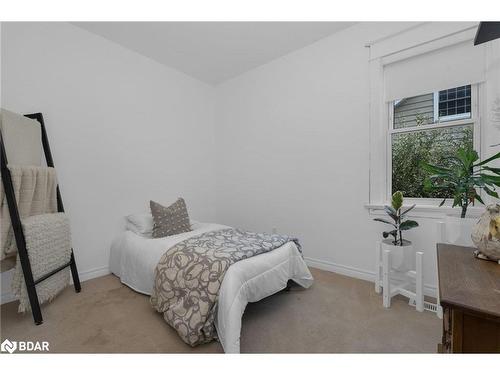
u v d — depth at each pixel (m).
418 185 2.24
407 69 2.18
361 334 1.54
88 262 2.50
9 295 1.99
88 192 2.50
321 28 2.48
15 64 2.07
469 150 1.58
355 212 2.46
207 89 3.72
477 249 1.09
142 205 2.95
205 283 1.52
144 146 2.97
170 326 1.64
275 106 3.09
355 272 2.46
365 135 2.38
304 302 1.95
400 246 1.89
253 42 2.72
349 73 2.47
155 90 3.09
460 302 0.69
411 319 1.70
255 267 1.67
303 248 2.87
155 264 1.99
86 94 2.48
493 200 1.84
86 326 1.64
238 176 3.53
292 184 2.95
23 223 1.65
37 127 2.01
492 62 1.81
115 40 2.66
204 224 2.90
